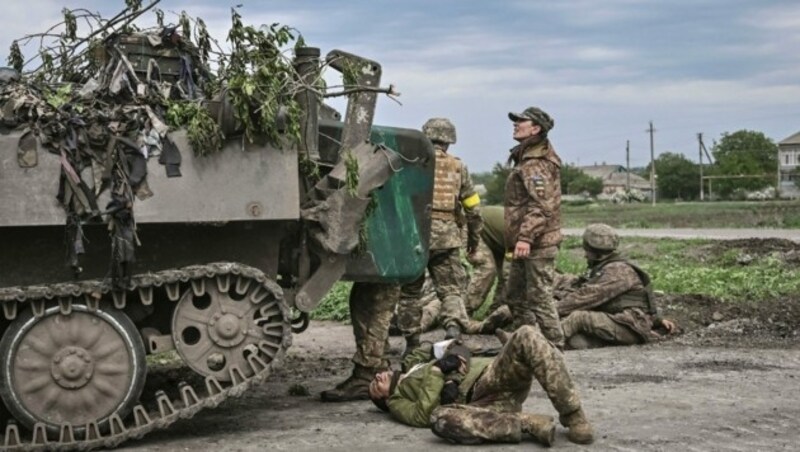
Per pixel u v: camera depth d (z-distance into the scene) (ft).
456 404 25.29
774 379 31.65
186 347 24.59
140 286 23.98
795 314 44.37
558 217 33.63
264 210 24.52
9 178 22.76
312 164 26.27
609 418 26.48
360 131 26.99
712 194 322.96
